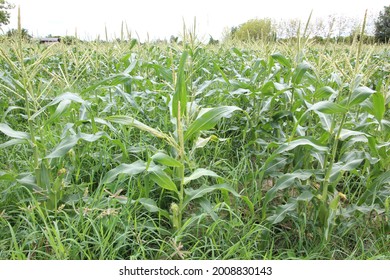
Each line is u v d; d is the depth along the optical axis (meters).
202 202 2.31
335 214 2.35
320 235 2.44
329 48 7.20
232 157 3.62
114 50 6.09
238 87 3.65
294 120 3.20
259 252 2.26
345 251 2.39
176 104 2.09
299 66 3.09
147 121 3.82
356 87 2.22
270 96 3.64
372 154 2.88
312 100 3.18
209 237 2.33
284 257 2.35
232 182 2.88
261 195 2.79
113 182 2.82
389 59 9.14
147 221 2.39
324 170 2.46
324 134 2.43
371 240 2.42
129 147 3.03
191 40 3.99
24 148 3.27
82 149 3.22
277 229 2.61
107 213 2.13
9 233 2.28
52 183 2.49
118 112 3.98
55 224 2.02
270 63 3.76
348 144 2.55
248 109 4.11
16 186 2.57
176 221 2.28
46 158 2.33
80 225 2.27
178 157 2.49
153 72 5.76
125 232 2.10
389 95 2.73
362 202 2.53
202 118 2.15
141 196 2.67
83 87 5.70
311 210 2.61
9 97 4.82
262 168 2.79
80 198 2.38
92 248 2.23
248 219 2.57
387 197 2.50
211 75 6.33
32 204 2.32
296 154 2.80
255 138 3.58
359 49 2.13
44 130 3.46
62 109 2.38
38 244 2.21
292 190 3.10
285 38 5.89
